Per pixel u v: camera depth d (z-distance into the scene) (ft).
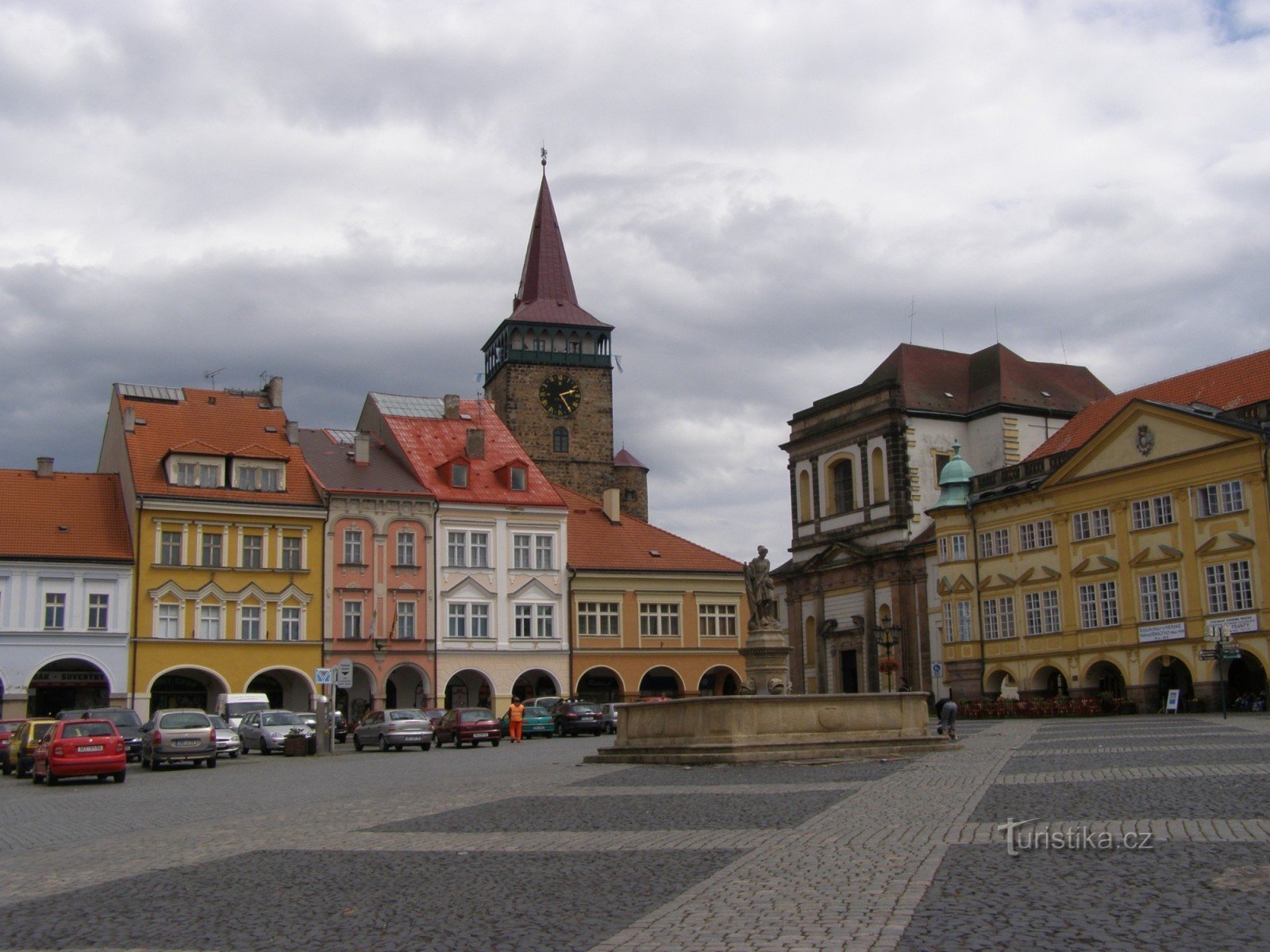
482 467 289.33
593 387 418.92
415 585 269.03
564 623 282.56
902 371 311.88
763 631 145.89
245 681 250.57
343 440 292.61
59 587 238.07
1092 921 38.65
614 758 125.08
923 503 301.43
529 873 52.80
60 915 48.14
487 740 201.16
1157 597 227.20
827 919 40.65
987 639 265.54
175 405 267.80
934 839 56.65
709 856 55.16
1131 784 77.87
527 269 434.71
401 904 47.09
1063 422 311.68
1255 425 209.97
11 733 171.53
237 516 254.27
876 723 121.80
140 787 124.77
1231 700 214.69
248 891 51.42
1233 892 42.01
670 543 302.25
